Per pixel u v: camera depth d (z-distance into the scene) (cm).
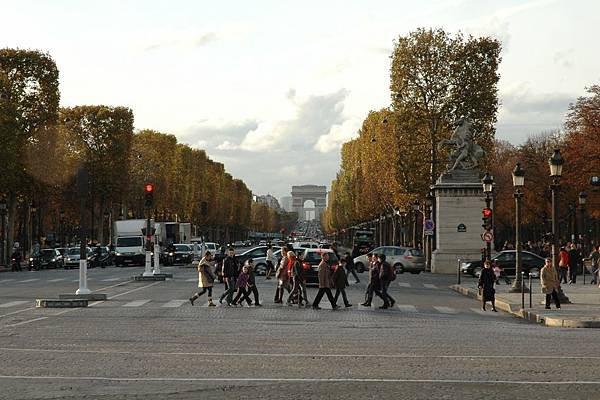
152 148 12456
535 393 1384
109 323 2773
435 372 1636
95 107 9944
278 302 3941
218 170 18538
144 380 1516
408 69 7619
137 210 12456
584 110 7662
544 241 8606
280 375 1588
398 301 4128
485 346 2144
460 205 6900
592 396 1359
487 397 1341
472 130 7362
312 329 2636
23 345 2102
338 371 1647
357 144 13188
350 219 14862
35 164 8044
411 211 8975
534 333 2566
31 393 1371
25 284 5409
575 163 7644
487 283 3725
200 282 3688
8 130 7256
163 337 2333
